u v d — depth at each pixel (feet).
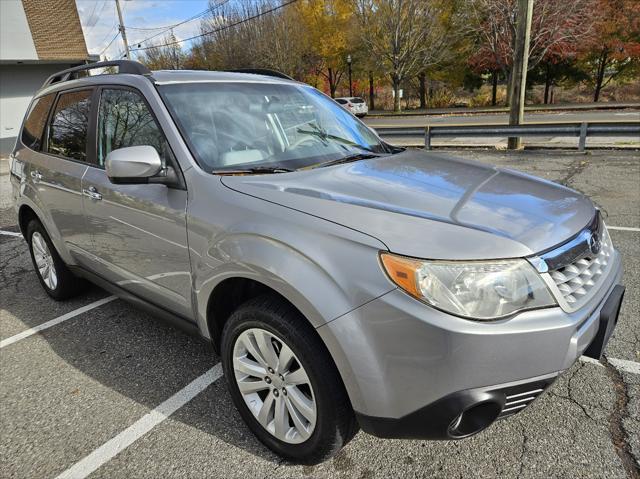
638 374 8.84
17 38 61.11
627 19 94.63
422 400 5.59
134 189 8.59
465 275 5.42
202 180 7.60
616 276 7.16
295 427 6.88
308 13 119.55
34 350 10.84
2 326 12.09
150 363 10.07
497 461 7.06
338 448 6.59
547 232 6.13
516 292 5.51
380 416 5.86
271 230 6.45
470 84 123.34
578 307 5.97
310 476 6.95
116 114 9.45
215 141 8.34
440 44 103.30
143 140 8.68
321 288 5.88
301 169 8.20
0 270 16.40
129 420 8.32
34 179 11.93
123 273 9.56
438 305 5.39
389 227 5.94
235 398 7.66
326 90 146.82
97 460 7.44
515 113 37.09
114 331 11.53
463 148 39.47
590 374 8.91
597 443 7.28
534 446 7.29
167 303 8.71
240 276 6.79
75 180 10.22
